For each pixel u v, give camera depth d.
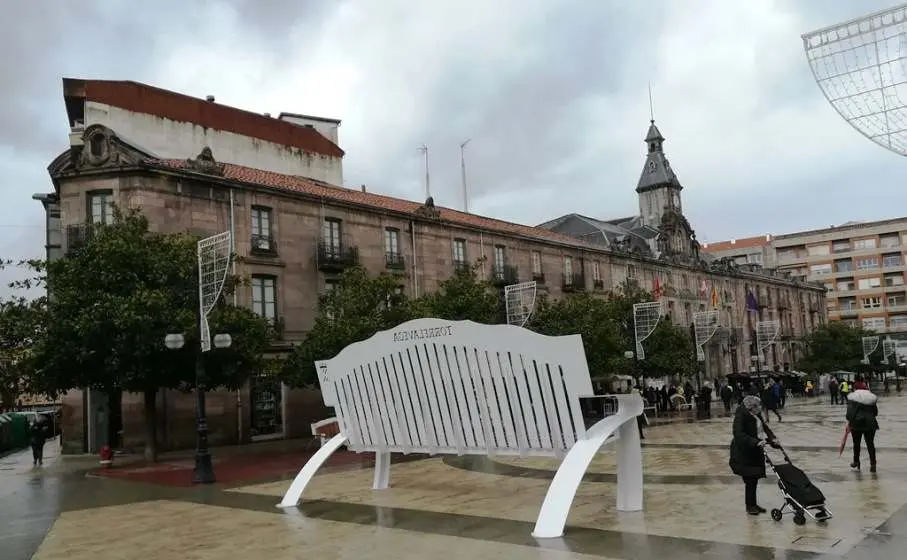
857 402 13.48
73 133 29.56
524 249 45.94
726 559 7.64
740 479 13.51
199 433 17.89
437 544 9.12
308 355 26.45
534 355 10.64
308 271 33.53
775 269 87.94
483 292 31.23
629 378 36.28
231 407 30.12
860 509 9.95
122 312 21.52
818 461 15.38
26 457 29.92
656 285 49.06
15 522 13.08
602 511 10.86
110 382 23.36
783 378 58.31
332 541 9.67
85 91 34.12
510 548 8.70
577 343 10.17
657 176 74.50
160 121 35.81
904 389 60.31
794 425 26.31
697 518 9.93
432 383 12.09
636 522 9.88
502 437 11.20
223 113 38.44
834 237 106.69
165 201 29.12
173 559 9.23
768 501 11.08
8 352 23.61
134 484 18.25
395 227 37.75
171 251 23.98
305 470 13.32
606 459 18.30
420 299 30.42
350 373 13.54
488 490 13.83
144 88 35.62
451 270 40.25
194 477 17.59
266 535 10.40
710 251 115.12
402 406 12.67
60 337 22.14
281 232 32.75
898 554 7.53
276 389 32.44
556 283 48.09
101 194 29.05
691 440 22.44
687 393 45.50
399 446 12.82
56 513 13.99
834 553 7.68
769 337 60.03
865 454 16.41
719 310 67.31
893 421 26.08
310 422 33.00
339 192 37.84
